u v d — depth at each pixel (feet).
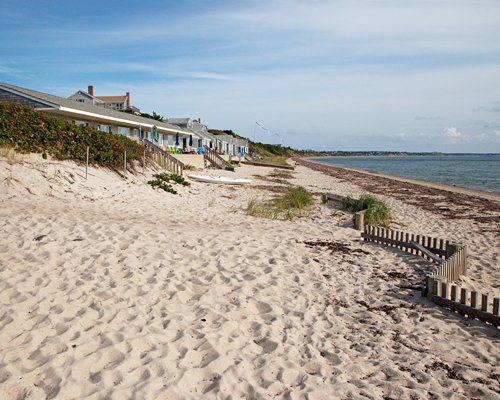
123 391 13.32
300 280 25.89
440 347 18.02
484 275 30.48
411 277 27.45
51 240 28.22
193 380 14.48
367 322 20.43
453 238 43.45
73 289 21.25
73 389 13.24
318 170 205.67
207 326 18.71
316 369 15.79
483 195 97.96
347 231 42.09
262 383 14.64
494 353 17.71
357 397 13.94
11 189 42.63
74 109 76.48
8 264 23.45
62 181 48.67
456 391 14.74
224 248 30.73
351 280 26.53
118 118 93.09
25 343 15.81
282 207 55.16
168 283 23.31
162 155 81.97
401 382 15.11
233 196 67.36
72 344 15.94
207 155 128.88
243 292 22.98
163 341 16.87
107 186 53.88
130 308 19.66
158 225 37.37
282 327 19.38
